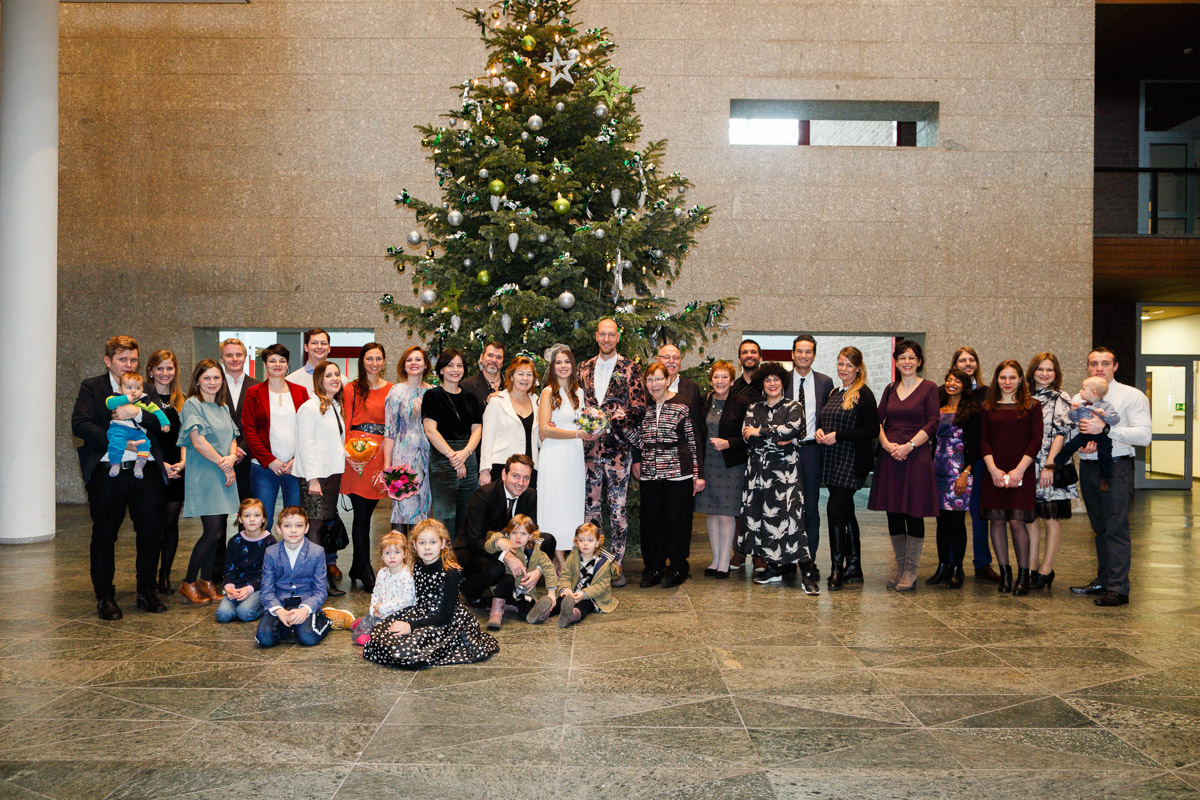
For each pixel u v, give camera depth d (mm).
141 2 11648
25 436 8375
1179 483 15289
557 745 3311
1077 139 11703
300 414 5984
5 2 8422
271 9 11680
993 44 11664
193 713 3662
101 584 5387
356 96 11703
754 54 11664
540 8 7840
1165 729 3525
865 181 11711
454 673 4238
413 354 6176
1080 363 11656
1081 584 6527
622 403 6270
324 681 4105
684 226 7758
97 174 11773
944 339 11672
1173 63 14070
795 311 11711
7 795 2885
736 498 6629
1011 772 3094
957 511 6367
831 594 6121
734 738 3393
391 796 2873
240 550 5270
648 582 6352
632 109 7816
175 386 5730
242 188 11734
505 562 5316
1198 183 13406
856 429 6195
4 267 8352
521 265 7652
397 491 5578
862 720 3602
